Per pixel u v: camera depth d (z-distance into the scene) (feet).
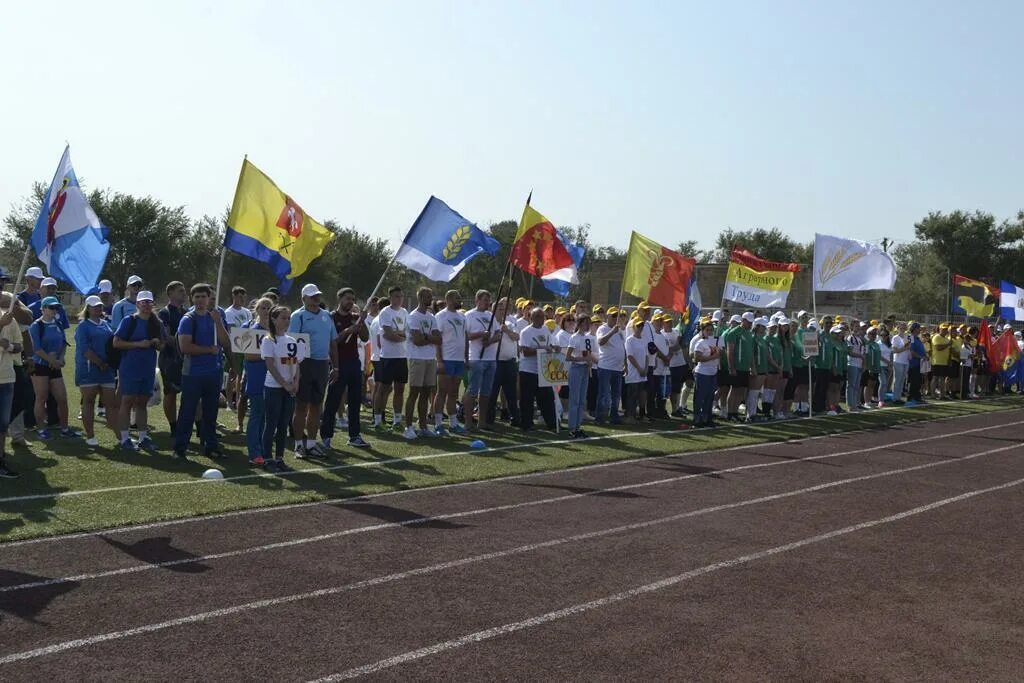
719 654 19.08
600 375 58.75
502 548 27.27
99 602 21.38
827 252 71.15
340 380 44.04
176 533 27.73
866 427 64.69
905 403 86.74
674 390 65.72
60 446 41.11
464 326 51.08
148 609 21.02
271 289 47.73
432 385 48.49
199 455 40.42
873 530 31.30
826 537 29.99
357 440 45.06
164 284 176.76
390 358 49.75
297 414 41.04
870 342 81.66
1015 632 20.99
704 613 21.79
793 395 71.41
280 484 35.29
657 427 59.00
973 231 243.60
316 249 42.37
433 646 19.16
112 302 50.16
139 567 24.21
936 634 20.72
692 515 32.76
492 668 18.02
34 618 20.18
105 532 27.50
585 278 186.60
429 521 30.48
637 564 25.91
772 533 30.32
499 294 52.49
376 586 23.25
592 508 33.40
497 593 22.91
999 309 116.67
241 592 22.45
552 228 53.67
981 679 18.11
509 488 36.65
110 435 44.88
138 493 32.55
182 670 17.57
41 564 24.14
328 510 31.50
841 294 188.34
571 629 20.39
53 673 17.26
